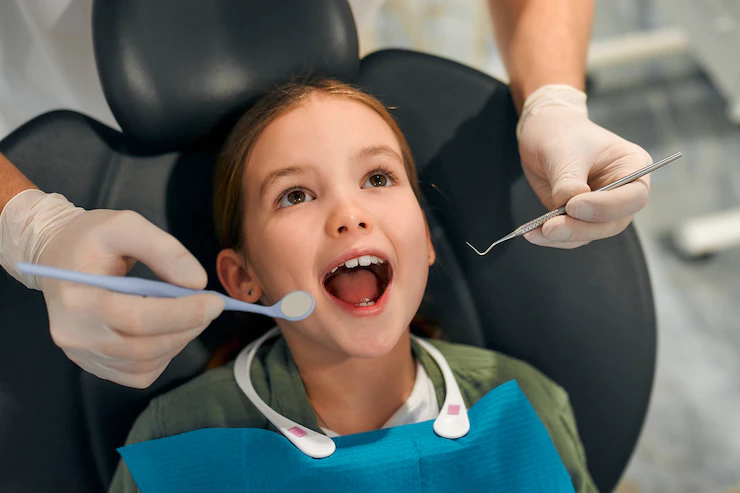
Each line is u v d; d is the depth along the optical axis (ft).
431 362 2.92
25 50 3.84
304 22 2.92
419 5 7.65
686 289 5.81
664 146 6.97
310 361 2.75
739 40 6.12
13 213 2.52
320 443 2.56
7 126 4.21
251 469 2.50
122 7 2.76
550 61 3.18
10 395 2.72
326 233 2.54
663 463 4.73
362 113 2.76
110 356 2.25
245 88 2.89
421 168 3.20
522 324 3.14
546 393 2.94
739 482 4.56
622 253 3.08
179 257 2.26
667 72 7.79
